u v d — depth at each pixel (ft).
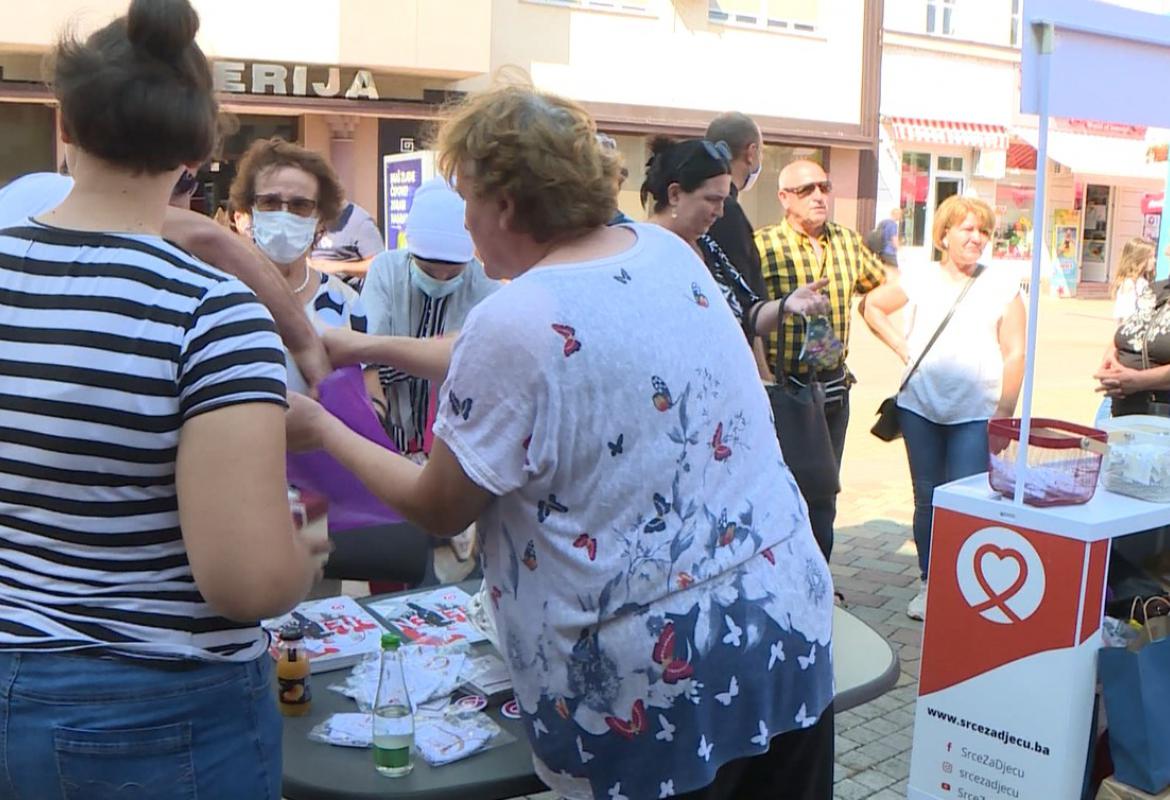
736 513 5.21
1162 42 9.97
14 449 4.22
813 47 53.57
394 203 22.07
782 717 5.30
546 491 4.85
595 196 5.17
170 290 4.27
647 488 4.89
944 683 9.50
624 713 4.94
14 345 4.23
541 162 5.01
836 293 13.82
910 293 14.82
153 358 4.18
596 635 4.91
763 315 11.67
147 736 4.30
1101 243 76.28
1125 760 8.77
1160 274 21.94
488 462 4.78
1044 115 8.96
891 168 60.18
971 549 9.23
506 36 45.14
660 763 4.97
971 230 14.23
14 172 38.14
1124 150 71.05
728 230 12.14
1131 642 8.74
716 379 5.21
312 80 41.06
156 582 4.35
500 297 4.87
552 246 5.30
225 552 4.22
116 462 4.20
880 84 56.95
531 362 4.69
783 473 5.64
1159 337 14.30
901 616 15.06
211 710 4.45
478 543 5.28
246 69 39.19
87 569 4.27
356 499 5.80
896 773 10.72
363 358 6.92
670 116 49.65
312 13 39.65
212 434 4.21
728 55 50.98
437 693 6.22
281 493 4.38
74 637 4.23
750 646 5.11
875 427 15.39
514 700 6.26
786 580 5.34
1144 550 9.78
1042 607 8.81
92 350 4.17
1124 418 10.93
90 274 4.27
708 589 5.06
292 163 9.30
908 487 22.52
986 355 14.23
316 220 9.50
